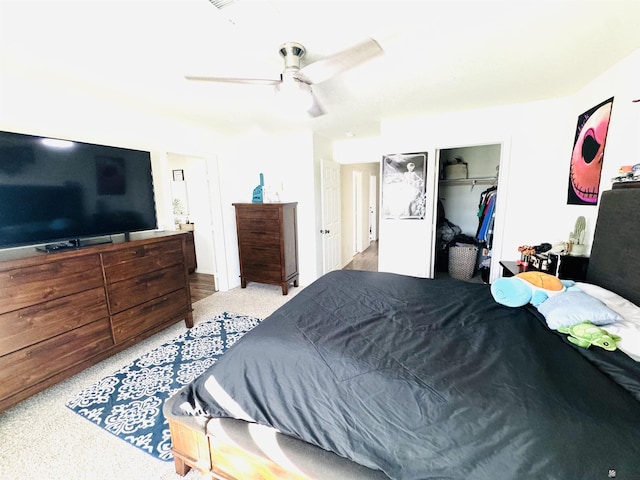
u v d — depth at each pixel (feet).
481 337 4.21
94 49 5.32
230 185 13.44
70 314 6.18
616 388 2.95
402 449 3.08
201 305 11.44
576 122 8.12
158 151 9.98
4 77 6.35
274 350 4.09
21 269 5.38
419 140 10.65
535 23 4.79
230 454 3.98
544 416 2.68
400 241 11.62
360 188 20.88
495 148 13.91
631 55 5.82
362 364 3.65
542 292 5.18
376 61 6.04
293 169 13.16
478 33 5.05
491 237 12.43
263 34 4.92
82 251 6.32
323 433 3.50
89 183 7.15
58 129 7.33
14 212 5.89
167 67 6.08
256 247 12.87
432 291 6.35
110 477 4.37
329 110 9.35
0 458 4.67
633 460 2.30
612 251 5.50
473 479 2.71
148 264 7.88
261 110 9.04
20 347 5.44
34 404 5.90
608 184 6.54
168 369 7.09
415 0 4.12
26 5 3.97
